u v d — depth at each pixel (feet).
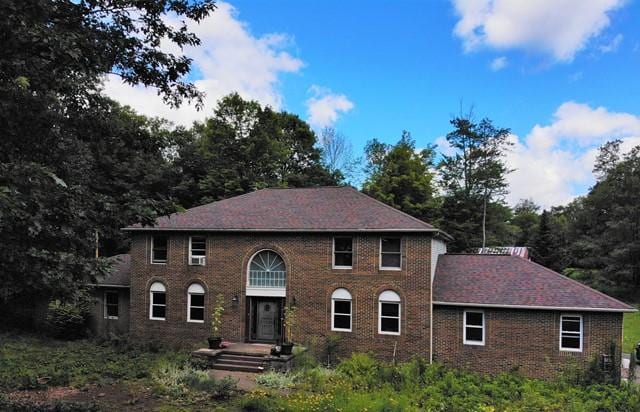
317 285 82.69
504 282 77.92
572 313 71.15
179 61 37.24
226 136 174.70
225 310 86.89
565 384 65.72
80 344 88.07
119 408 50.26
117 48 33.63
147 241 92.43
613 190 182.80
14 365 68.13
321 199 90.84
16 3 24.02
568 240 208.44
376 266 80.07
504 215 203.21
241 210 91.61
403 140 209.46
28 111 29.35
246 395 55.06
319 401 51.11
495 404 55.36
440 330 77.10
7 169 23.27
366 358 74.54
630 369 71.15
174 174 154.10
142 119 173.68
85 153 40.52
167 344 87.15
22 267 25.84
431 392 59.21
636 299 167.73
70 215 27.94
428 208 182.19
